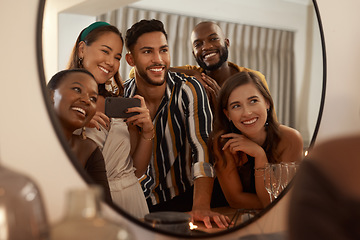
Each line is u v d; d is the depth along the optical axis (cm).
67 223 56
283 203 100
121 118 78
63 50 73
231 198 90
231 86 92
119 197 77
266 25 98
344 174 66
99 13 76
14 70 71
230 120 92
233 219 91
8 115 70
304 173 66
